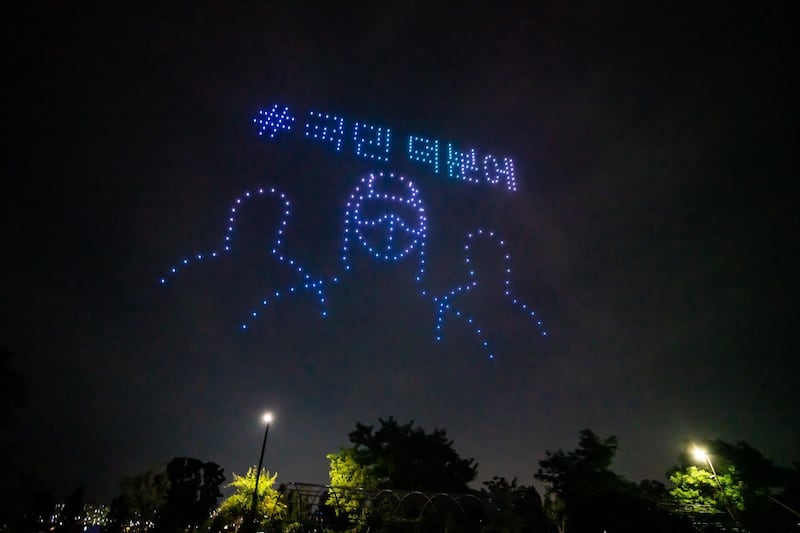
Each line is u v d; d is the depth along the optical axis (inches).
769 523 510.6
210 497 458.3
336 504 492.1
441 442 664.4
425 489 602.2
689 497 570.6
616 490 513.7
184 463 465.1
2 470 377.4
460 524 490.0
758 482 550.3
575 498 520.4
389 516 479.8
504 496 532.1
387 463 619.8
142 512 434.0
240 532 472.4
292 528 471.2
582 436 639.1
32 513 411.2
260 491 526.6
